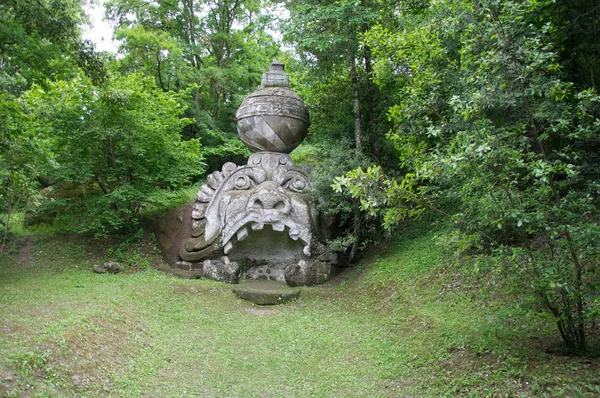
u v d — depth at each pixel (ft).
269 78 52.21
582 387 19.04
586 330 24.14
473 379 22.34
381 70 41.55
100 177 53.06
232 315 37.86
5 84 38.24
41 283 38.52
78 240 50.26
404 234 47.06
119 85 48.47
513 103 21.36
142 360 27.81
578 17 29.55
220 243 46.19
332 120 56.08
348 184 23.98
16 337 24.66
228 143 77.51
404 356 28.25
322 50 49.16
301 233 45.44
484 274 26.89
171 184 56.24
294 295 41.93
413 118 32.68
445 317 30.35
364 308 38.17
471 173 22.02
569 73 32.63
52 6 39.06
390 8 53.26
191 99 77.41
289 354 30.71
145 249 49.75
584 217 21.52
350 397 24.90
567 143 30.73
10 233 51.98
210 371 27.94
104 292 36.81
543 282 20.15
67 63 42.70
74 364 24.06
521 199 21.57
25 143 40.04
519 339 24.76
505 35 21.70
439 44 34.91
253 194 45.62
